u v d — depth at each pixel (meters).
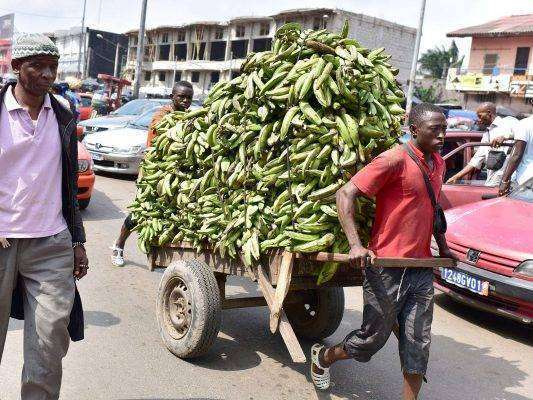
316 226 3.53
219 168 4.14
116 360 4.16
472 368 4.70
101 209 9.40
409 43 49.72
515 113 16.70
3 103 2.70
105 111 29.86
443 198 7.63
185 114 4.76
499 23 37.34
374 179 3.20
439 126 3.21
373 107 3.76
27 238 2.74
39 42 2.68
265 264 3.89
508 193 6.76
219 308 4.07
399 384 4.23
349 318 5.61
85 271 3.07
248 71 4.07
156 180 4.73
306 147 3.66
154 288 5.87
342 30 3.94
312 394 3.96
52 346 2.75
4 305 2.82
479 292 5.43
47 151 2.78
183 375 4.03
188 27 61.38
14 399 3.53
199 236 4.28
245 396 3.83
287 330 3.63
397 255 3.30
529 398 4.23
